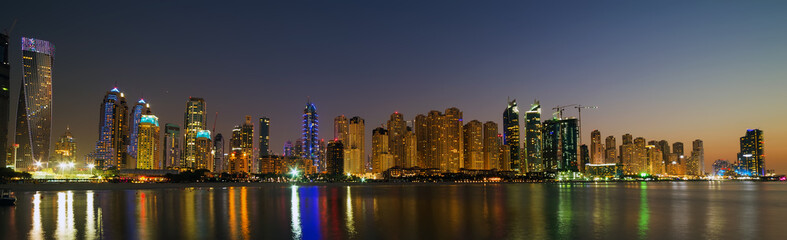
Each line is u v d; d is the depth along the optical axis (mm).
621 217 97562
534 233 73625
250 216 95312
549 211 111562
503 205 133000
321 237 68938
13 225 77625
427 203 141000
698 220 93062
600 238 69438
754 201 160750
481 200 159125
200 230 74188
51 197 149500
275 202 138250
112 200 136500
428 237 69438
